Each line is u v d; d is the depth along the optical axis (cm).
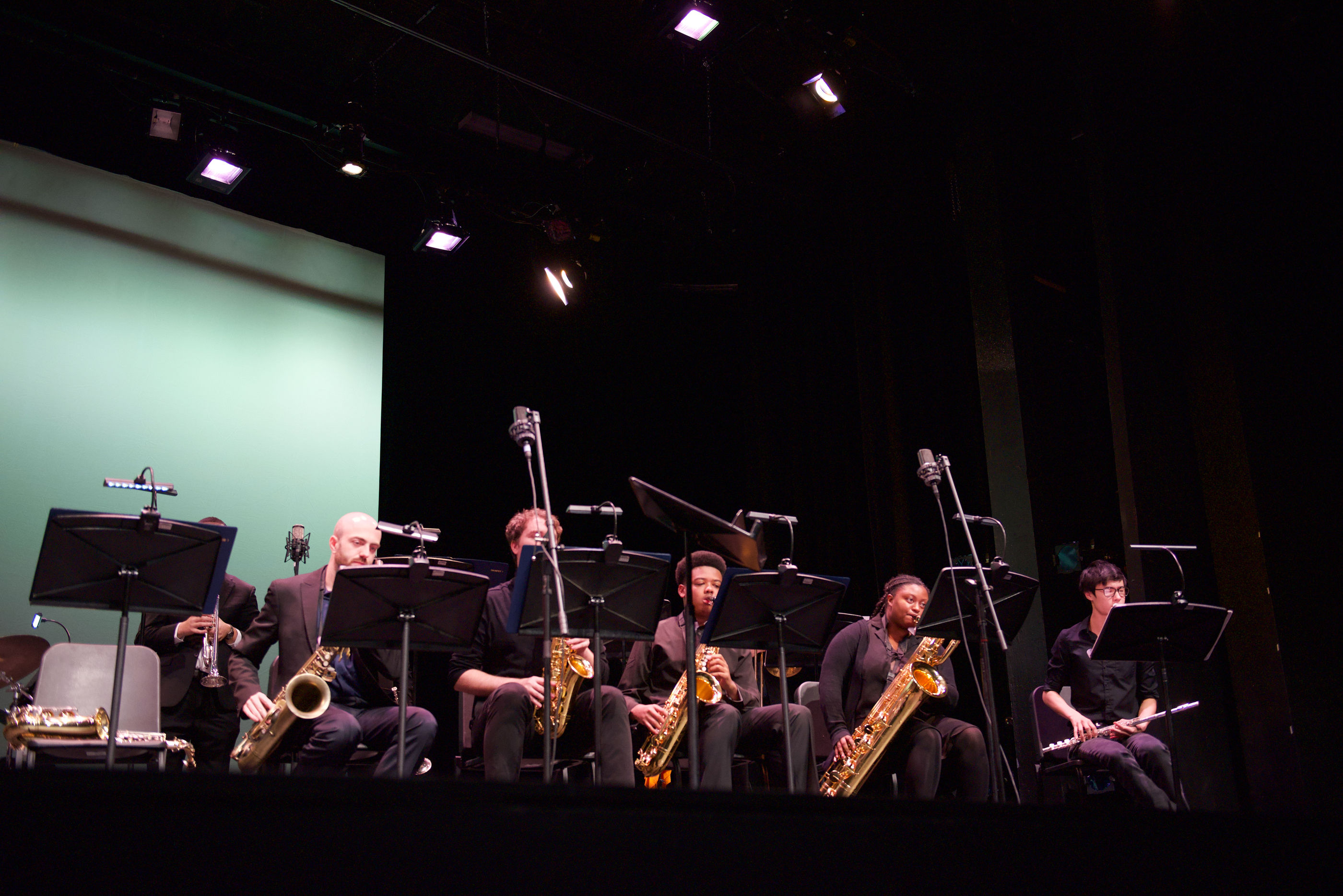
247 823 152
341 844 154
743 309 859
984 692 395
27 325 605
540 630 349
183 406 655
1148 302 577
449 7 633
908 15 653
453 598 345
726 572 367
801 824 177
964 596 411
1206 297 567
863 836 180
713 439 877
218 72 622
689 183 806
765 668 491
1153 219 591
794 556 795
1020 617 430
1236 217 565
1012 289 629
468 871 157
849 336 795
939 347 727
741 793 174
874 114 728
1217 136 577
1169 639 407
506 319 842
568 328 866
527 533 422
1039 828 193
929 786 411
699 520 331
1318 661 499
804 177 790
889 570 721
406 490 773
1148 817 201
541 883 159
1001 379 621
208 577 332
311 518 693
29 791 147
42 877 145
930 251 745
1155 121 595
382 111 682
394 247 793
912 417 725
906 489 715
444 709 739
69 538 306
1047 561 587
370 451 730
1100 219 589
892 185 759
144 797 151
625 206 779
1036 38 665
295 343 715
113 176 661
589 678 390
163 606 330
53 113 642
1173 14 594
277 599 417
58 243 627
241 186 717
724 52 675
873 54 672
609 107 724
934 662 438
